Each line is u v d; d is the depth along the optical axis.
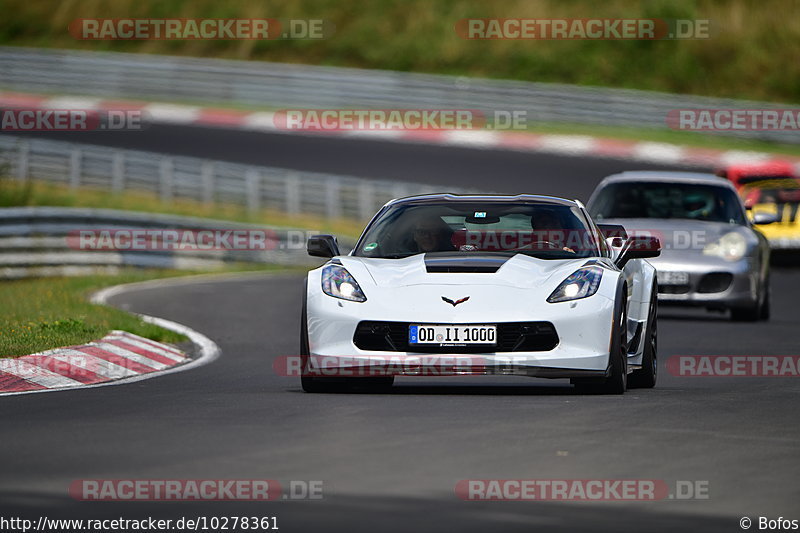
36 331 41.34
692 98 149.25
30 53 155.62
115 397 31.66
